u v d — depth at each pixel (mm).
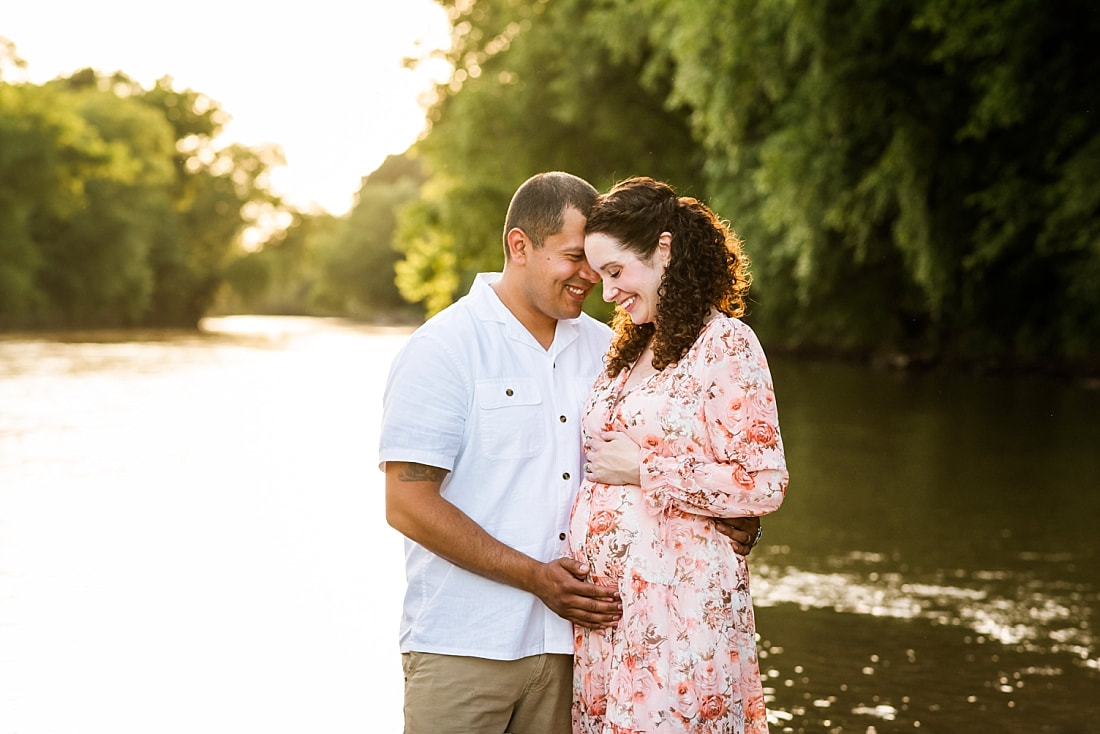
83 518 8188
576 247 2725
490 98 26125
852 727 4348
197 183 64688
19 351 33188
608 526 2646
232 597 5988
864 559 7082
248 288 62594
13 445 12383
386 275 74000
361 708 4430
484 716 2732
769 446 2523
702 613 2582
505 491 2742
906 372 22516
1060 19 14094
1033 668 5016
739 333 2553
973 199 16188
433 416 2660
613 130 24344
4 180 43531
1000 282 20562
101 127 54250
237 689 4617
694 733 2564
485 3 29422
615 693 2619
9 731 4184
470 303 2812
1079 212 15055
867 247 20109
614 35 21797
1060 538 7684
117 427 14227
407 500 2648
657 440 2578
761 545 7480
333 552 7059
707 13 16453
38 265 45062
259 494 9219
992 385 19438
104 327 53219
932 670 4988
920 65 15930
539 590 2670
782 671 4973
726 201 20266
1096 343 19797
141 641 5242
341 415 15914
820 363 25344
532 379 2799
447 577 2732
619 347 2773
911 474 10336
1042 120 15500
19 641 5230
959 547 7402
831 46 15406
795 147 16734
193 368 26578
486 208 26078
